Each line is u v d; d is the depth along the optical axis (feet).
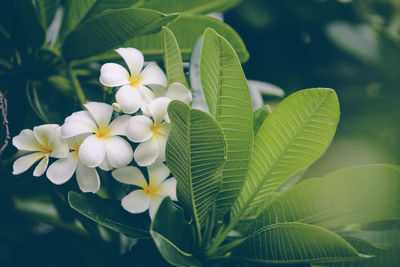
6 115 3.96
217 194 3.66
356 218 3.68
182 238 3.67
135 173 3.70
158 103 3.63
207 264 3.77
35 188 4.14
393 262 3.68
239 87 3.58
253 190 3.80
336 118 3.61
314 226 3.50
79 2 4.11
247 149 3.65
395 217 3.66
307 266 3.70
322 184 3.64
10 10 4.02
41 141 3.64
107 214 3.67
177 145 3.49
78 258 4.13
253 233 3.66
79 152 3.56
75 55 4.04
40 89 4.15
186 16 4.02
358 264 3.71
